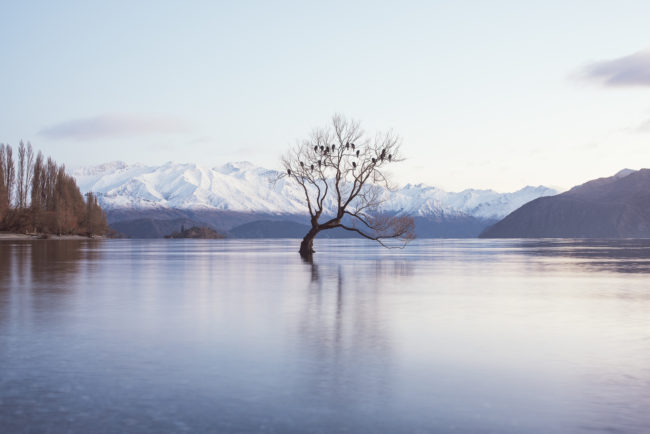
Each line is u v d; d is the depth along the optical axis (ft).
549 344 35.91
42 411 22.72
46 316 47.39
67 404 23.57
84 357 31.81
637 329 41.52
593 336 38.73
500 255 194.39
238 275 97.35
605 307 54.34
